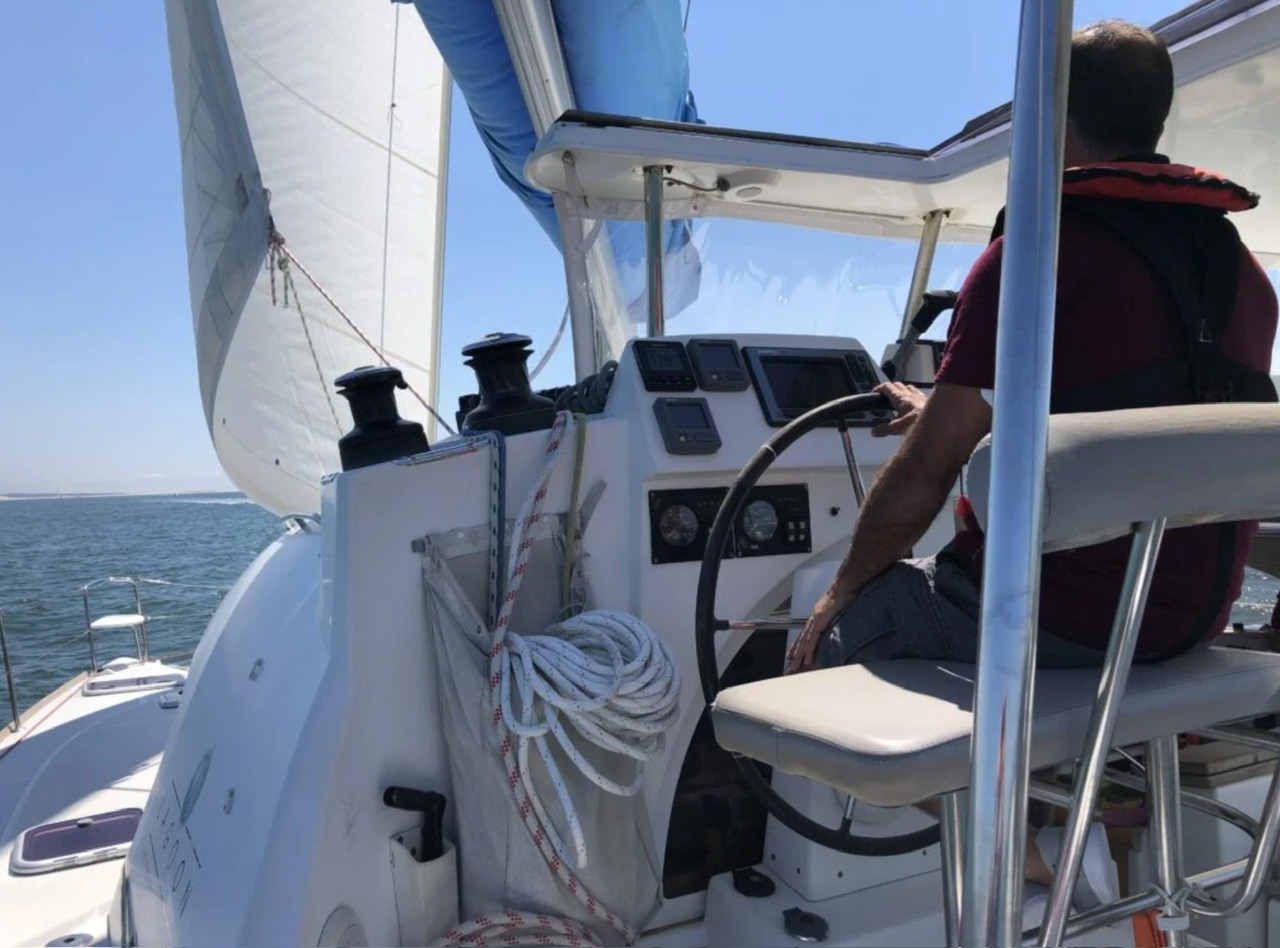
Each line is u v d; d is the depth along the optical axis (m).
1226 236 1.04
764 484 1.58
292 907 1.16
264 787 1.34
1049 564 1.04
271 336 4.60
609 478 1.50
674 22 3.26
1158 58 1.06
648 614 1.49
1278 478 0.75
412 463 1.33
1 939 1.97
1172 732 0.93
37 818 2.57
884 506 1.11
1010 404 0.66
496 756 1.29
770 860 1.52
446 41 3.43
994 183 2.10
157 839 1.79
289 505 4.86
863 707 0.93
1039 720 0.87
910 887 1.48
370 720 1.28
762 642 1.59
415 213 5.23
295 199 4.70
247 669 1.73
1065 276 1.00
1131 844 1.52
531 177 2.05
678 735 1.49
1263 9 1.38
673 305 2.32
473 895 1.30
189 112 4.56
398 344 5.20
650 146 1.90
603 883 1.34
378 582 1.30
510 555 1.36
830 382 1.68
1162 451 0.70
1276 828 0.96
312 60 4.72
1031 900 1.29
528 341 1.52
